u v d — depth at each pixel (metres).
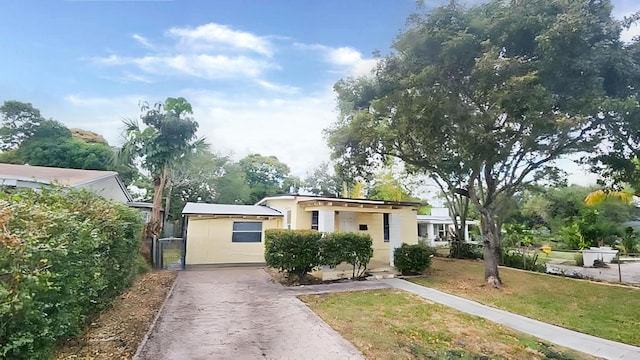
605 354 5.39
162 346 5.01
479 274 12.54
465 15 9.44
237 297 8.38
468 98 9.55
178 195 32.00
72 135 26.33
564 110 8.62
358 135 11.34
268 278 11.20
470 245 17.94
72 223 3.96
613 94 8.70
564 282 11.22
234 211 15.29
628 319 7.28
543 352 5.39
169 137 14.69
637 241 20.64
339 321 6.48
